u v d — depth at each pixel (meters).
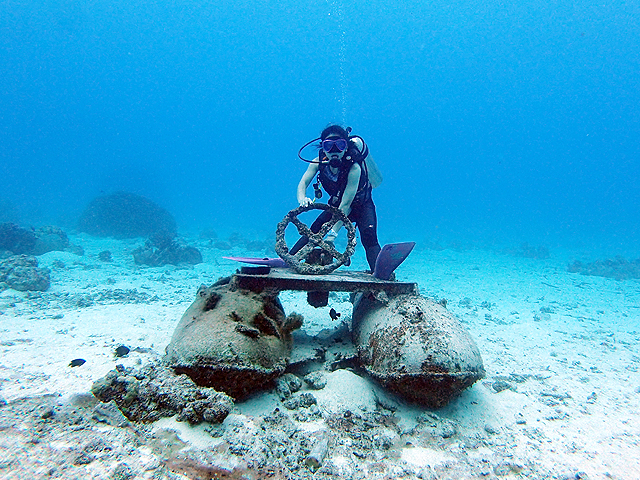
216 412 2.35
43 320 5.36
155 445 2.13
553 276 13.27
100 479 1.79
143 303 6.90
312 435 2.56
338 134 4.50
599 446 2.80
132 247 16.12
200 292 3.81
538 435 2.91
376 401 3.13
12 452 1.89
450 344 2.95
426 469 2.33
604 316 7.74
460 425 2.94
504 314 7.59
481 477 2.32
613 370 4.60
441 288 10.24
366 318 3.85
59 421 2.23
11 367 3.43
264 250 17.91
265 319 3.25
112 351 4.04
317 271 3.98
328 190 4.95
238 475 1.97
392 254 3.99
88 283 8.64
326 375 3.38
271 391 3.14
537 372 4.41
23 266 7.78
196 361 2.65
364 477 2.21
